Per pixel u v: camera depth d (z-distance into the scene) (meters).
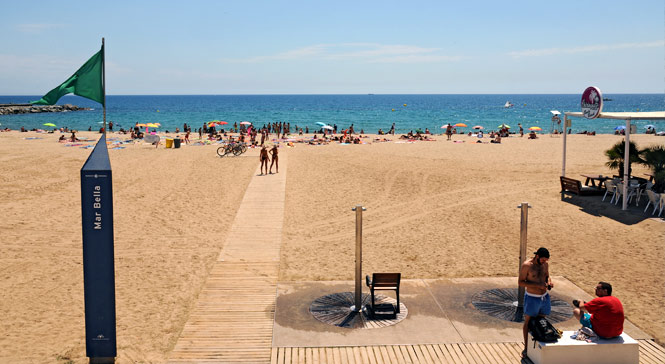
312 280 10.83
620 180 18.25
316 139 44.19
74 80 6.97
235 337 7.97
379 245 13.70
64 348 7.82
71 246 13.43
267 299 9.61
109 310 6.93
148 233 14.77
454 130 56.34
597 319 6.88
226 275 11.06
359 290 8.94
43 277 11.13
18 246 13.35
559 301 9.44
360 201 19.17
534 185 21.62
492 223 15.80
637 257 12.27
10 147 36.22
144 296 9.99
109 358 7.18
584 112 17.91
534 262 7.17
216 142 43.06
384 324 8.42
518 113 130.38
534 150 35.16
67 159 29.75
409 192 20.75
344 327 8.31
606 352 6.77
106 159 6.70
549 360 6.75
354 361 7.20
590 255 12.50
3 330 8.47
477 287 10.27
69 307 9.52
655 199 15.85
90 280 6.84
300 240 14.13
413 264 12.02
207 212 17.38
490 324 8.43
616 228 14.80
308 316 8.77
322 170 26.42
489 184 22.08
